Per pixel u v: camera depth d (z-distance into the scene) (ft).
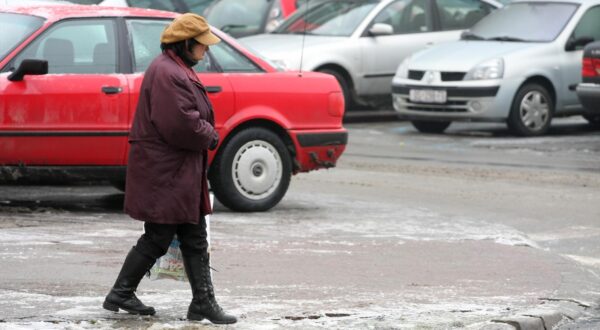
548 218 99.45
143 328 57.11
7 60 89.61
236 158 96.17
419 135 160.35
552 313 63.77
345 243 84.23
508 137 158.61
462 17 178.81
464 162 132.67
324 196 108.47
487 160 134.51
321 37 169.07
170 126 56.13
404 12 174.40
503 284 71.67
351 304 64.54
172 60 57.16
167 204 56.85
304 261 76.95
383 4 172.96
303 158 99.19
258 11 182.39
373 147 145.79
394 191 112.16
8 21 92.79
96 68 91.86
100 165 91.09
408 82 160.86
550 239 90.43
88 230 85.87
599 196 111.04
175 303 63.36
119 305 59.16
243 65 97.50
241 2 183.01
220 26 179.11
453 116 157.79
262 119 97.09
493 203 106.11
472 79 156.25
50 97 89.04
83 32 92.43
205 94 57.98
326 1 177.06
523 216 100.01
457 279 72.74
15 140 88.43
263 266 74.79
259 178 97.19
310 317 60.95
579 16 165.07
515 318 61.41
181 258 59.06
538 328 61.98
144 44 94.12
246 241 83.76
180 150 56.95
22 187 110.42
